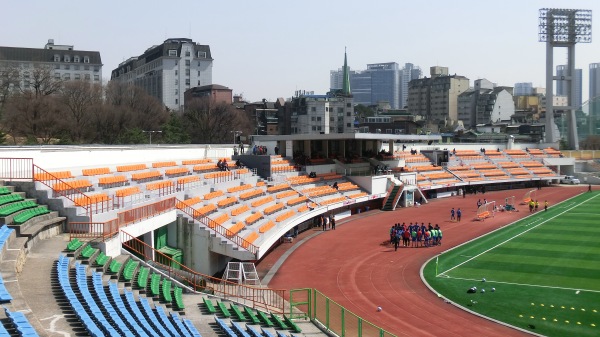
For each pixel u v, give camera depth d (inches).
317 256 2429.9
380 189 4067.4
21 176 1926.7
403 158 4972.9
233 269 1957.4
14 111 4798.2
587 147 7795.3
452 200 4475.9
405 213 3752.5
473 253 2420.0
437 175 4901.6
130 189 2181.3
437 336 1465.3
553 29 6338.6
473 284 1934.1
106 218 1754.4
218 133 6496.1
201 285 1721.2
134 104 6269.7
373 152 4704.7
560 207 3887.8
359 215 3703.3
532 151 6038.4
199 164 3201.3
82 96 5639.8
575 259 2262.6
